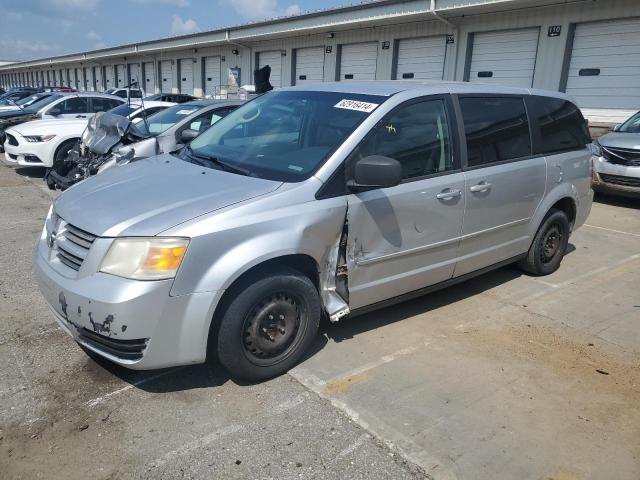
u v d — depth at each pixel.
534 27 13.51
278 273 3.14
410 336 3.95
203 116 7.57
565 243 5.46
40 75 61.00
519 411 3.06
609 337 4.05
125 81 38.56
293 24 19.58
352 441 2.77
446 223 3.97
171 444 2.71
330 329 4.01
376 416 2.97
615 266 5.78
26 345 3.64
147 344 2.82
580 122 5.50
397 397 3.16
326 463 2.60
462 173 4.06
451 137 4.02
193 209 2.98
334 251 3.36
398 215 3.62
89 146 7.64
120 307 2.73
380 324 4.12
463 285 5.05
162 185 3.37
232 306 3.00
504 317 4.36
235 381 3.29
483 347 3.82
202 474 2.52
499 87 4.60
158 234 2.81
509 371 3.50
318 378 3.34
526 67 13.88
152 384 3.23
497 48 14.48
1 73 77.12
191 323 2.87
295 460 2.62
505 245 4.69
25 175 10.59
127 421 2.88
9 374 3.29
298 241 3.12
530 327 4.18
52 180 7.96
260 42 22.92
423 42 16.33
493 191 4.30
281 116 4.03
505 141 4.50
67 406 2.99
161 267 2.78
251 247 2.97
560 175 5.06
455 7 13.88
